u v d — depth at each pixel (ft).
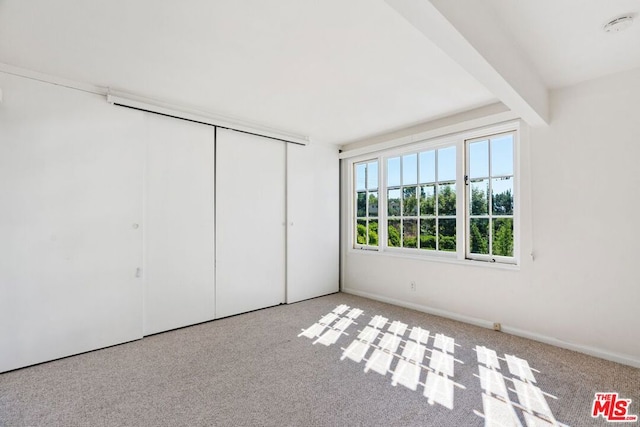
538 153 9.21
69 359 8.22
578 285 8.54
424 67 7.63
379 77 8.16
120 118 9.28
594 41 6.49
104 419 5.78
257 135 12.71
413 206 13.09
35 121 7.97
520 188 9.63
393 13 5.53
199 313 11.00
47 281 8.11
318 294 14.92
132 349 8.84
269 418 5.81
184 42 6.53
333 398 6.42
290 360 8.12
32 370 7.63
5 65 7.55
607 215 8.07
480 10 5.16
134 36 6.31
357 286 15.19
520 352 8.50
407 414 5.90
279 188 13.51
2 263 7.54
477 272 10.73
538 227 9.25
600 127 8.16
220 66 7.59
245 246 12.32
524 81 7.14
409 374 7.37
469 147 11.25
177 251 10.51
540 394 6.51
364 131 13.38
